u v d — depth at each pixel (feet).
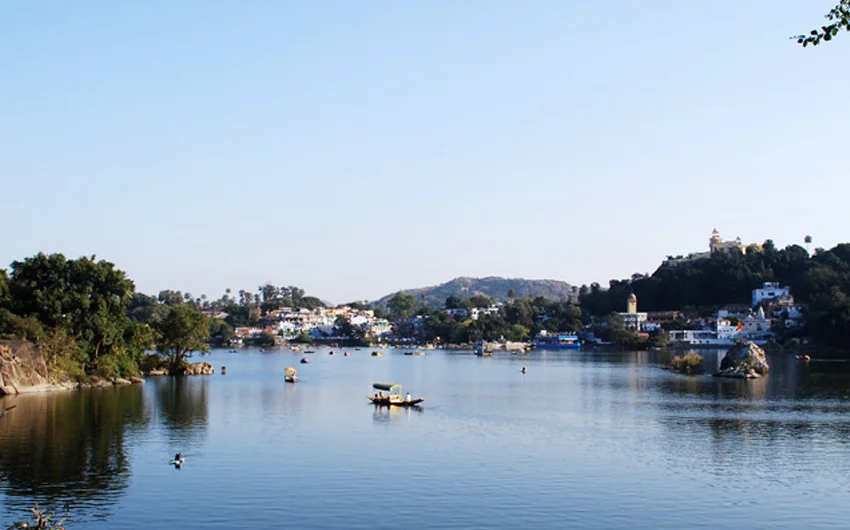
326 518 208.33
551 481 250.16
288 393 525.34
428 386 602.85
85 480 247.09
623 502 225.97
